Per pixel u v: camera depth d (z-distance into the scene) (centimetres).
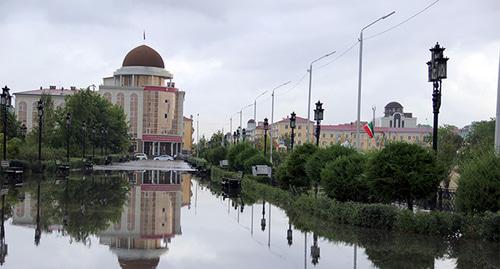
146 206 2044
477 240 1280
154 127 10619
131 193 2572
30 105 9612
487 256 1108
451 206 1488
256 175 2969
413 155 1454
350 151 1923
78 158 4853
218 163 4766
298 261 1071
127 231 1427
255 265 1032
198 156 8525
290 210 1992
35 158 3741
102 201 2141
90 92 6222
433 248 1197
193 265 1022
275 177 2662
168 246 1220
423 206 1633
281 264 1042
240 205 2183
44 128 5334
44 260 1029
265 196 2569
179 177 4184
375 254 1137
